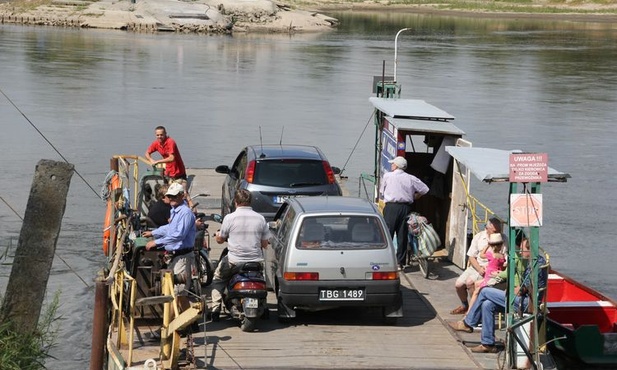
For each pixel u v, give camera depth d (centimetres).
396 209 4106
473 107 10944
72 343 3506
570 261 5062
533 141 8794
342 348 3138
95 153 7550
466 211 4141
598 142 8831
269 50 18075
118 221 3538
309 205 3444
